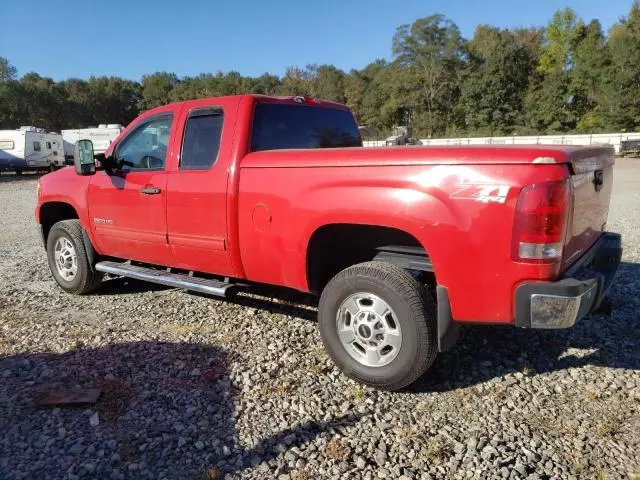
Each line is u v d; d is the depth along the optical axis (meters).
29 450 2.99
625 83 49.94
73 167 5.94
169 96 93.75
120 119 91.75
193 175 4.43
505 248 3.03
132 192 4.95
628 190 15.75
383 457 2.91
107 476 2.77
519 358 4.12
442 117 70.12
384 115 74.06
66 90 83.12
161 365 4.05
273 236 3.96
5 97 67.25
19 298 5.88
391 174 3.35
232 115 4.30
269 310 5.25
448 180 3.16
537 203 2.93
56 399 3.48
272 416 3.33
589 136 40.62
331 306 3.73
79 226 5.77
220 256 4.38
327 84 82.69
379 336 3.57
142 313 5.27
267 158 3.98
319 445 3.03
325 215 3.63
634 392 3.58
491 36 72.62
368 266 3.57
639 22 56.69
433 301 3.46
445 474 2.78
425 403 3.49
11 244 9.41
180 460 2.90
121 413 3.37
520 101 61.38
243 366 4.00
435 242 3.22
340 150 3.60
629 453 2.93
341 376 3.85
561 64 64.12
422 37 68.88
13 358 4.21
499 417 3.31
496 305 3.14
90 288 5.85
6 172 33.59
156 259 4.99
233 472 2.80
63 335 4.70
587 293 3.13
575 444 3.02
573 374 3.86
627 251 7.51
